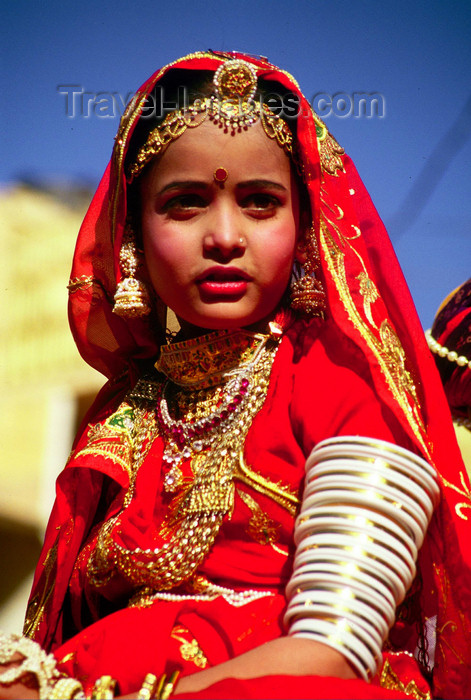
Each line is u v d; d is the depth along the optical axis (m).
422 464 2.15
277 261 2.46
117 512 2.55
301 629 1.99
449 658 2.34
